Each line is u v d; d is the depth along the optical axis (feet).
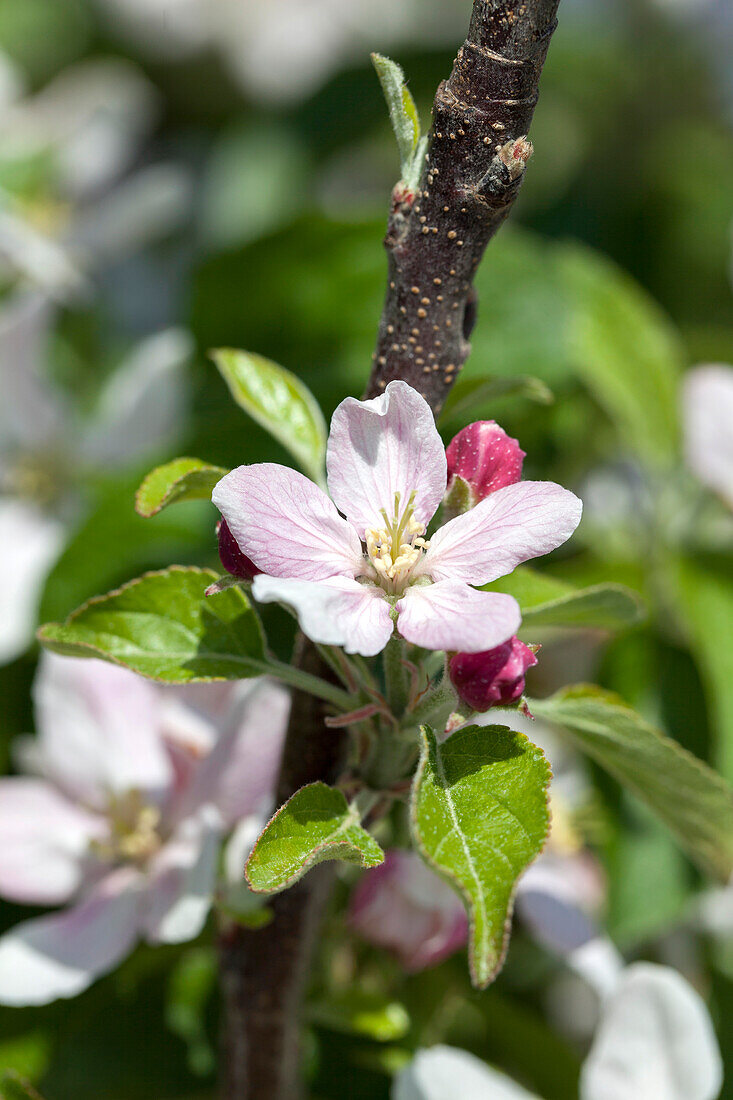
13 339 1.78
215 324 1.68
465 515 1.19
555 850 1.55
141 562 1.63
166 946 1.47
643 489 1.82
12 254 1.90
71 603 1.63
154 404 1.75
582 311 1.75
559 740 1.65
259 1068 1.32
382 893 1.39
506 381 1.29
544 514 1.17
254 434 1.65
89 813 1.48
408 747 1.23
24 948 1.41
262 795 1.38
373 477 1.20
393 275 1.21
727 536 1.73
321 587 1.15
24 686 1.63
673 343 1.90
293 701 1.25
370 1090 1.47
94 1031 1.48
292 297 1.65
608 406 1.75
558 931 1.48
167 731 1.48
